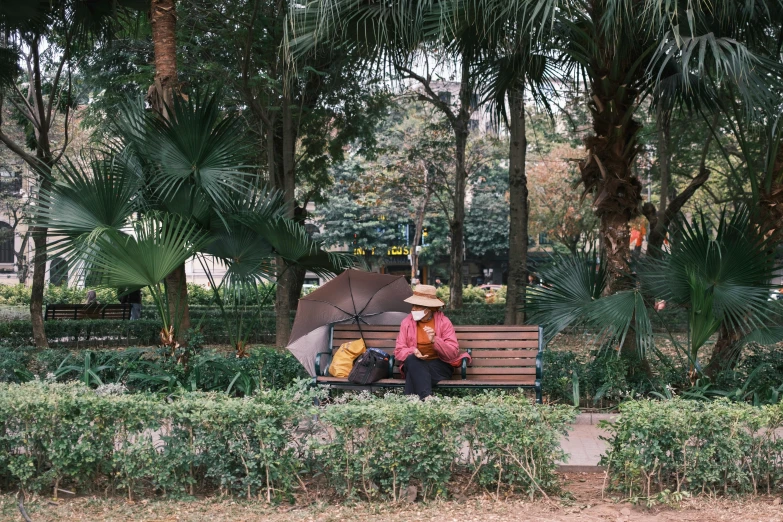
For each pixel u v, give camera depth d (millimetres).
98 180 7984
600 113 8703
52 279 8102
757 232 8422
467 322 21188
